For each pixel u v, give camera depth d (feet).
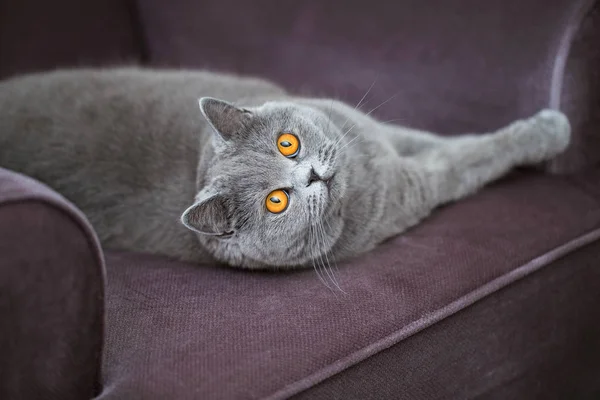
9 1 2.53
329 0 2.43
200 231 1.86
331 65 2.49
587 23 1.99
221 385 1.51
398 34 2.33
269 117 1.98
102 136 2.11
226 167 1.94
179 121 2.16
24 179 1.49
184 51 2.73
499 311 1.78
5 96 2.18
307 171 1.89
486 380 1.79
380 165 2.06
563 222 1.91
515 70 2.13
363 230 2.01
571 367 1.95
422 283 1.73
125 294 1.82
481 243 1.85
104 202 2.08
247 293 1.78
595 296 1.94
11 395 1.47
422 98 2.34
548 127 2.08
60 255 1.45
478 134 2.27
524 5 2.07
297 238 1.92
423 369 1.69
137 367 1.56
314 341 1.60
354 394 1.61
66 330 1.49
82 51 2.67
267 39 2.60
